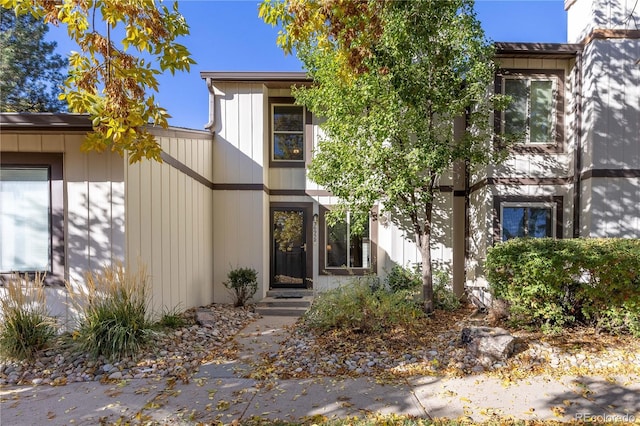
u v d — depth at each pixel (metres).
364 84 6.09
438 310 7.21
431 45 6.00
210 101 8.77
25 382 4.00
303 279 9.12
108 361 4.39
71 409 3.42
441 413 3.32
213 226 8.74
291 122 9.34
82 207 5.26
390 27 5.28
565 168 7.85
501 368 4.29
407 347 4.96
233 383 3.99
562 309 5.23
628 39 7.30
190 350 4.95
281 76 8.61
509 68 7.85
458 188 9.05
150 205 5.98
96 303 4.75
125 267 5.23
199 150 8.01
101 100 4.54
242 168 8.79
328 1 3.98
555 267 5.19
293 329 6.14
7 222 5.23
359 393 3.73
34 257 5.25
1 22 13.22
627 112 7.30
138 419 3.23
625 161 7.29
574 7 8.03
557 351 4.61
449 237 8.41
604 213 7.26
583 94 7.57
